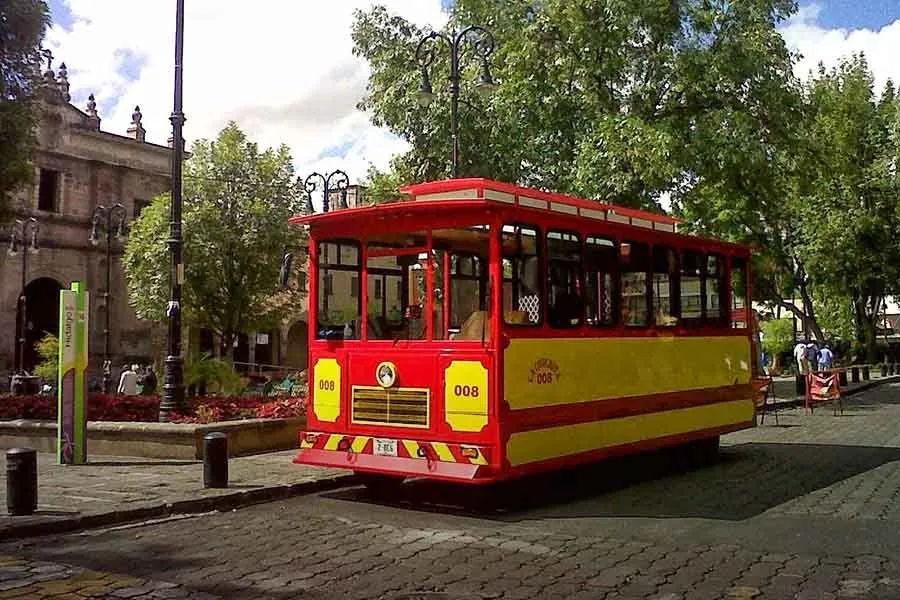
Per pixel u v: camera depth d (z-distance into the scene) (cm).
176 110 1647
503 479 967
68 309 1328
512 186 1056
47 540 875
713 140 2314
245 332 3909
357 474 1172
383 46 2636
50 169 4316
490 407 969
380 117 2622
